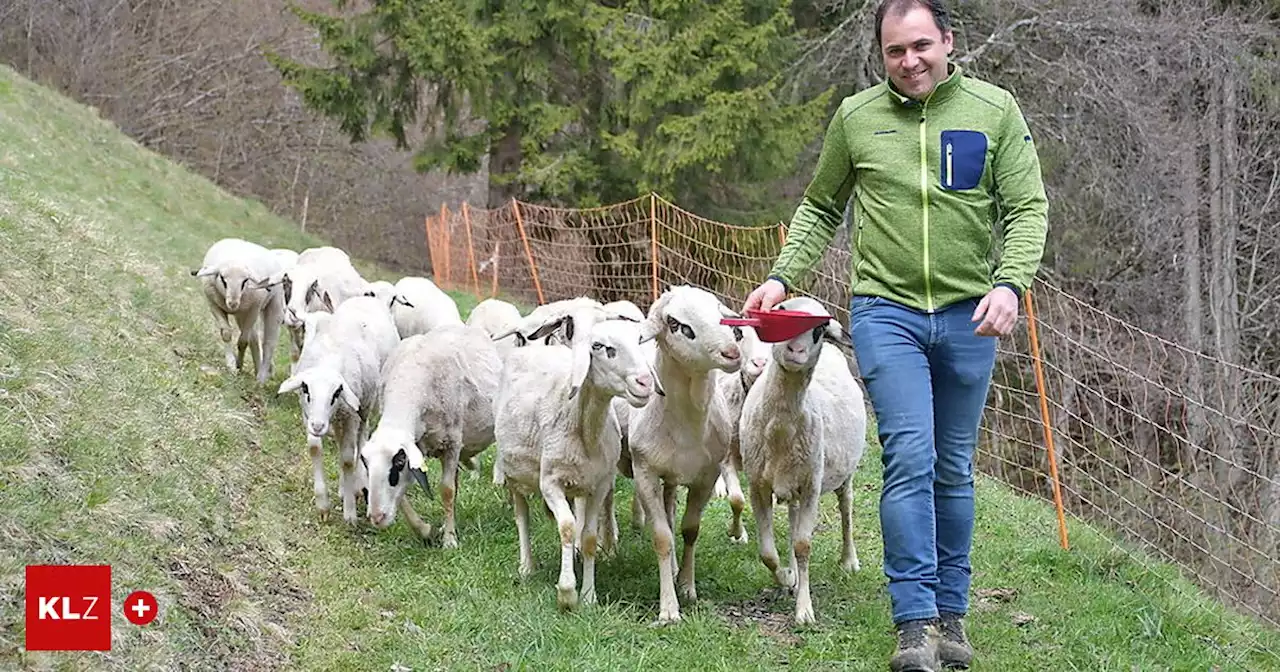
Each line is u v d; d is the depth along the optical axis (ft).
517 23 60.70
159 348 26.81
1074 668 17.17
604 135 58.70
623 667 16.40
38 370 19.53
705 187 61.00
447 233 63.57
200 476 20.33
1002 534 23.99
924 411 14.94
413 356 21.79
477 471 25.46
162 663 14.37
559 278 61.41
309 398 20.95
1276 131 53.57
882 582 20.80
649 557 21.21
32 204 30.73
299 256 32.96
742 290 57.57
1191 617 19.77
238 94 92.79
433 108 64.39
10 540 15.10
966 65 56.44
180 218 54.65
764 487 18.43
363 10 97.71
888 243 15.25
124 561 16.03
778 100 60.95
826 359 20.21
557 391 18.60
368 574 19.21
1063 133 53.93
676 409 18.02
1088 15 53.67
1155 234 53.52
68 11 86.22
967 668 16.25
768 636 17.95
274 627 16.35
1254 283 55.31
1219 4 55.57
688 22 58.34
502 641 17.06
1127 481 42.78
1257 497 39.42
